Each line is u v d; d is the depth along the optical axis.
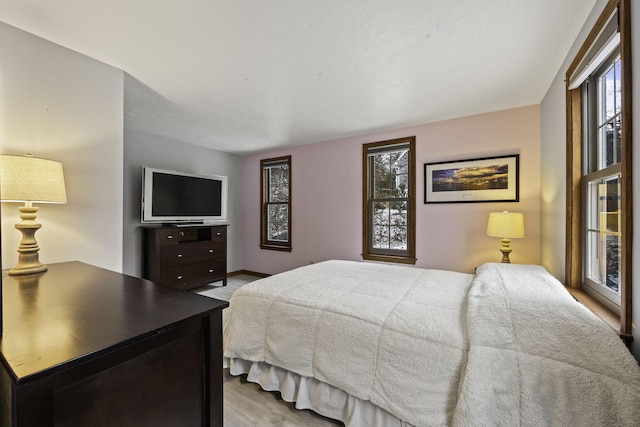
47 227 1.80
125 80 2.28
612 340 1.03
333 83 2.32
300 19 1.56
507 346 1.12
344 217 3.98
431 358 1.24
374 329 1.41
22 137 1.69
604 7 1.33
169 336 0.84
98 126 2.01
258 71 2.13
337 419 1.47
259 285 2.02
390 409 1.26
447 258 3.22
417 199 3.39
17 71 1.67
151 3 1.43
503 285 1.62
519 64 2.02
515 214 2.54
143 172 3.47
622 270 1.16
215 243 4.20
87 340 0.72
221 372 0.99
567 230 1.88
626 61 1.13
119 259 2.12
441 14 1.52
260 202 4.94
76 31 1.67
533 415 0.97
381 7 1.47
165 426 0.84
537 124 2.76
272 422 1.53
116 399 0.73
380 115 3.07
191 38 1.73
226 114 3.04
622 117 1.15
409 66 2.06
